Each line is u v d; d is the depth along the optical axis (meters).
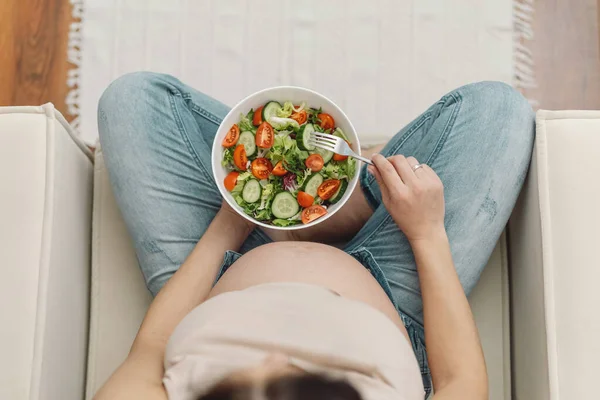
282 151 0.99
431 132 1.07
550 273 0.96
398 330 0.69
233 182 1.00
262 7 1.62
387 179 0.96
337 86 1.61
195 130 1.13
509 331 1.13
